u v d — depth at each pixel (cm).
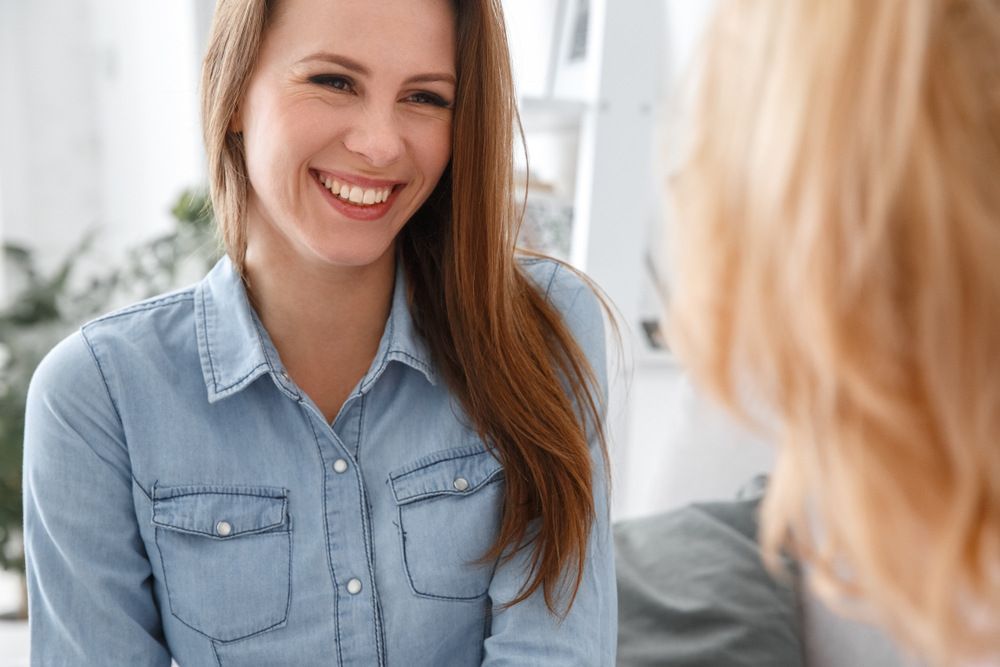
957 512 38
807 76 38
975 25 37
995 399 37
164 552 100
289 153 93
